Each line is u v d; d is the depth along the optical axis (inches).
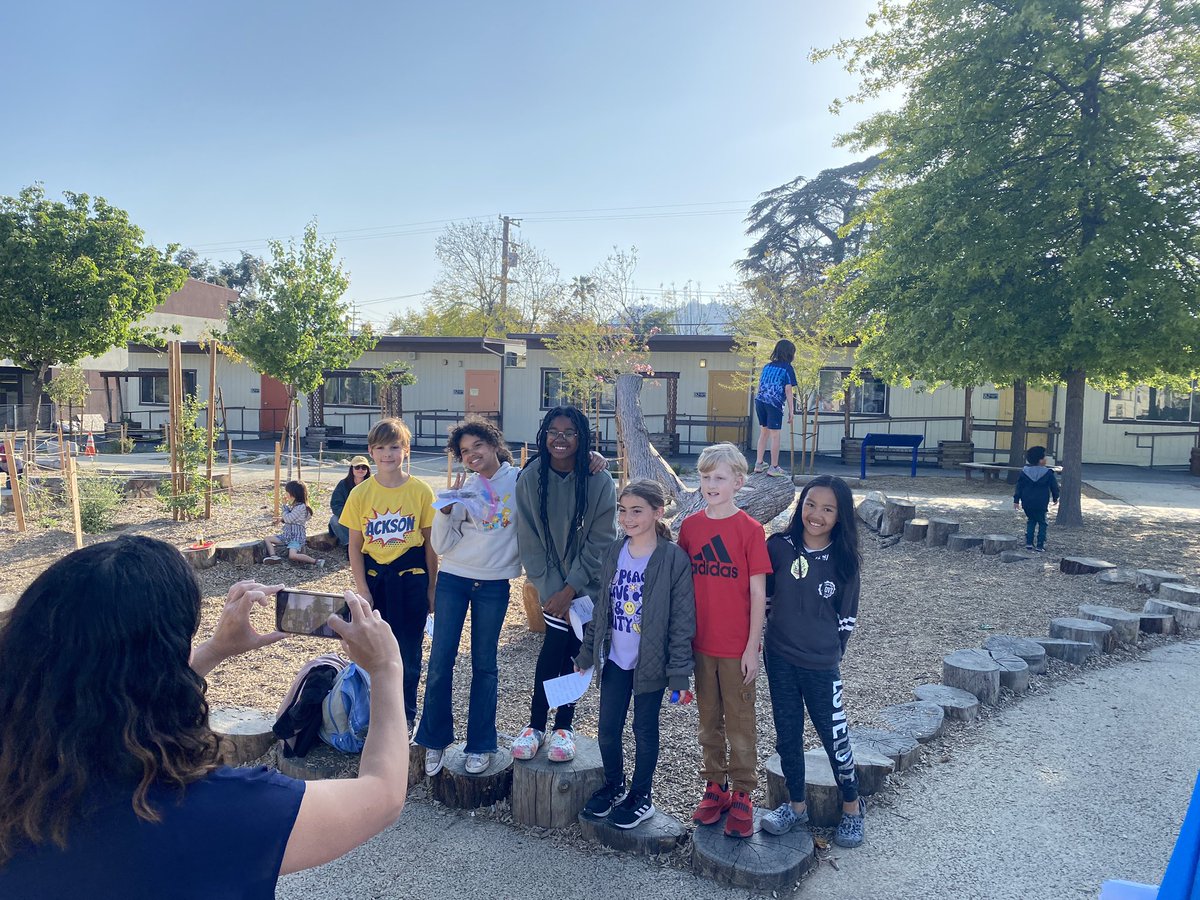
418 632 158.7
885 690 197.2
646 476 318.3
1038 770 157.9
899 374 506.0
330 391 1029.2
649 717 125.6
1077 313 394.0
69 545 367.9
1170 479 726.5
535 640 240.8
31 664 43.3
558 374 958.4
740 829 124.1
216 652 58.8
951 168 426.9
